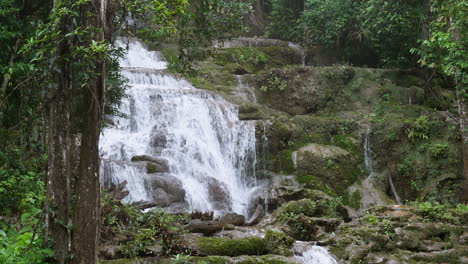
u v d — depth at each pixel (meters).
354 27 20.88
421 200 14.32
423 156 15.12
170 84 16.50
